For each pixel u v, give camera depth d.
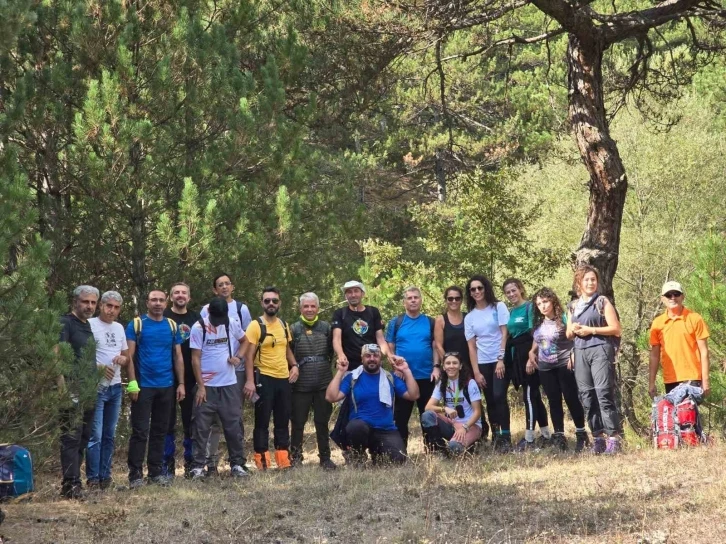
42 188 11.47
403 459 8.55
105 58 11.07
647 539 5.16
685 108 21.06
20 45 11.17
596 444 8.48
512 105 26.33
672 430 8.32
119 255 11.31
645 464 7.44
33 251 7.20
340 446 8.89
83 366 7.12
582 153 10.87
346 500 6.84
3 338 6.89
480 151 26.38
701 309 10.06
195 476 8.32
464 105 26.19
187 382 8.73
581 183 21.41
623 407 11.93
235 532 5.98
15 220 7.16
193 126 11.72
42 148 10.95
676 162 20.27
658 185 20.48
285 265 12.62
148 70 11.41
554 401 9.05
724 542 4.99
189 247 10.63
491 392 9.19
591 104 10.84
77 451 7.43
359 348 9.08
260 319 8.87
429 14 10.75
